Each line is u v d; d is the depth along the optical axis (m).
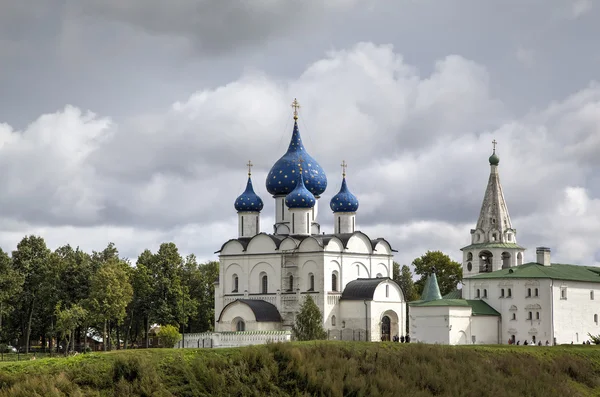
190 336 145.50
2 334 159.75
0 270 146.00
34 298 156.25
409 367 91.56
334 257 152.88
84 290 155.00
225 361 86.12
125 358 82.00
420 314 144.25
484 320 147.62
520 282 149.62
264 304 153.88
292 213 156.38
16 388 76.00
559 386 94.94
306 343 93.81
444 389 89.19
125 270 162.00
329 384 85.19
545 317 147.75
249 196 162.62
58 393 76.19
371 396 85.19
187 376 82.38
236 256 159.38
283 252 154.62
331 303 151.50
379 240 160.12
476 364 96.00
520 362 99.00
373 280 152.75
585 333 153.75
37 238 161.25
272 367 86.50
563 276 151.50
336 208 160.25
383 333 152.88
